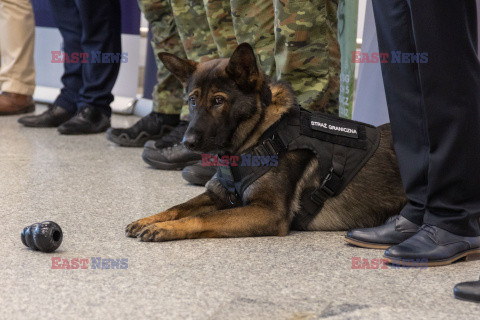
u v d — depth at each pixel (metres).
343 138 2.56
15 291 1.82
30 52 6.06
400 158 2.29
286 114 2.50
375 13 2.24
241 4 3.18
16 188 3.25
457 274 2.08
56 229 2.22
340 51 3.25
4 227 2.54
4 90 6.04
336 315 1.70
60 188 3.30
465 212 2.14
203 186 3.50
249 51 2.35
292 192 2.50
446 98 2.04
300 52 2.95
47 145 4.59
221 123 2.42
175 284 1.92
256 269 2.09
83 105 5.14
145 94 6.20
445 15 1.98
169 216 2.56
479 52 2.97
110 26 5.02
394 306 1.78
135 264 2.11
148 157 3.90
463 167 2.09
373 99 3.63
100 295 1.81
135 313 1.68
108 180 3.55
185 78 2.60
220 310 1.72
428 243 2.15
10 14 5.89
